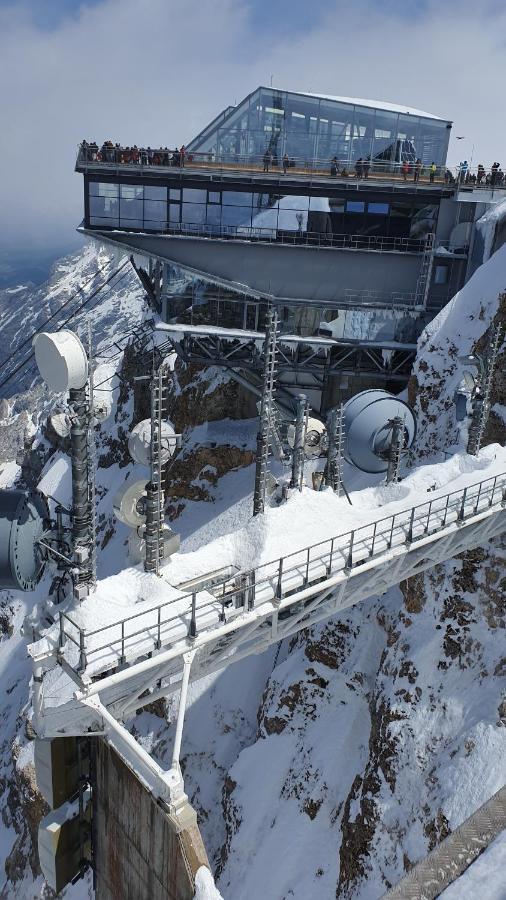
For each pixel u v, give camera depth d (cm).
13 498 1656
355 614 3612
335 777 3225
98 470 7088
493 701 2811
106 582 1764
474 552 3128
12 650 5791
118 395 7312
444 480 2742
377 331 4450
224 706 3959
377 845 2856
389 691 3192
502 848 1178
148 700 1778
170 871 1373
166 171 4003
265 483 2173
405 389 4725
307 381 4912
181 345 4641
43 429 8525
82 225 4172
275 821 3241
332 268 4297
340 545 2061
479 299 3950
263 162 4050
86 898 3462
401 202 4197
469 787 2620
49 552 1753
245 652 1983
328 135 4056
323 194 4150
